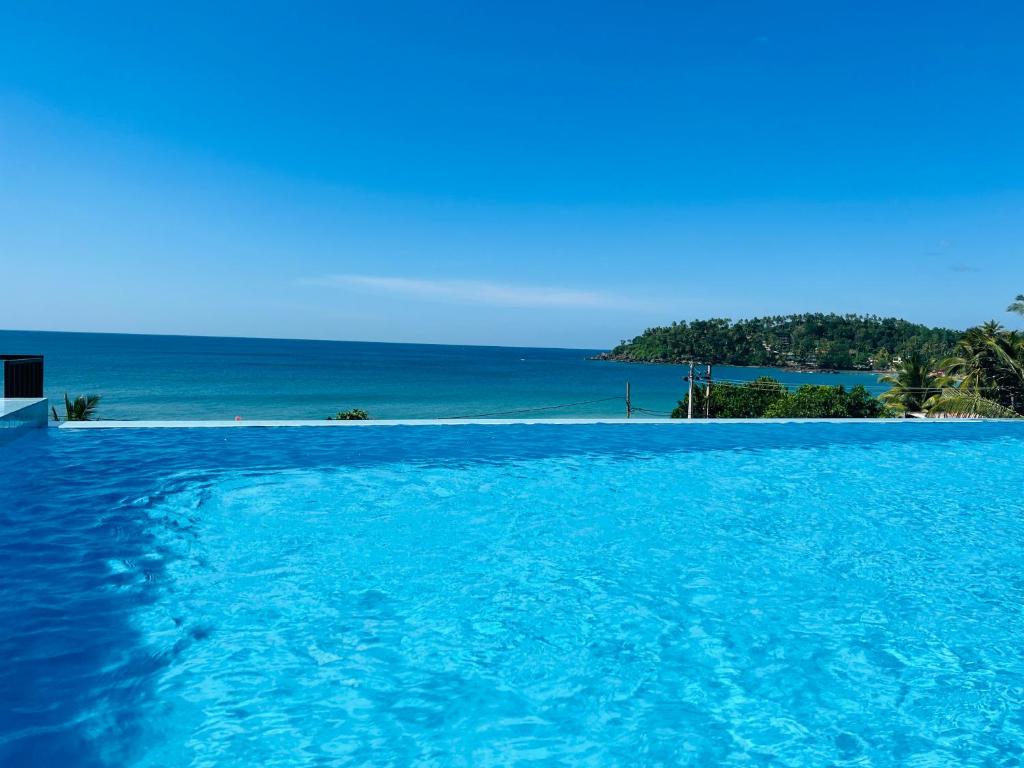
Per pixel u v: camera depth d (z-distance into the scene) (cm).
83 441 809
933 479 764
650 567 469
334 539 504
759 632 373
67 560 438
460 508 599
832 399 2786
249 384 6228
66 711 273
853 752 267
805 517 601
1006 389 2375
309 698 294
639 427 1060
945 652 353
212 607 379
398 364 10900
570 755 262
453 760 256
